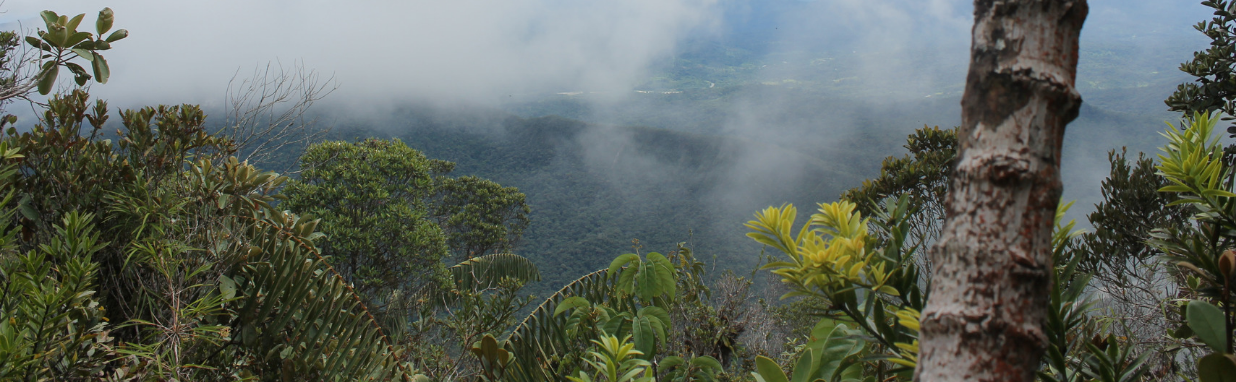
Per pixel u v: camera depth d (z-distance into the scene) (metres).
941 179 4.71
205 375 2.13
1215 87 3.29
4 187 1.94
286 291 2.25
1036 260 0.47
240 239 2.42
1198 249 1.07
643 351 2.18
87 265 1.44
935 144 5.10
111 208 2.16
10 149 1.94
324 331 2.36
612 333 2.30
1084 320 1.03
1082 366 0.94
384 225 10.79
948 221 0.52
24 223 2.11
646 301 2.55
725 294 3.24
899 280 0.94
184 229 2.22
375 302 10.02
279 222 2.71
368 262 10.53
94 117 2.41
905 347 0.77
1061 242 0.93
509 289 3.47
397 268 10.52
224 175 2.56
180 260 2.03
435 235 11.59
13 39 2.29
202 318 2.17
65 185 2.17
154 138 2.48
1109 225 3.36
